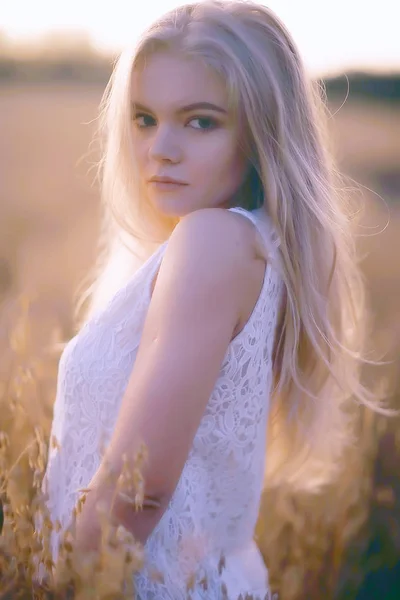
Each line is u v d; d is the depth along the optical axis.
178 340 1.16
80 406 1.38
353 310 1.65
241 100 1.31
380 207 7.79
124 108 1.40
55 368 1.93
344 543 2.14
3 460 1.39
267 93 1.33
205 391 1.18
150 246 1.67
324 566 2.16
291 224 1.38
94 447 1.35
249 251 1.26
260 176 1.37
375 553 2.35
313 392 1.59
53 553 1.40
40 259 5.33
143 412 1.15
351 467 2.24
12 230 7.16
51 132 14.96
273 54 1.37
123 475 1.10
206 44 1.29
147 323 1.21
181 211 1.37
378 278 5.82
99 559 1.11
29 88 18.20
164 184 1.37
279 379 1.52
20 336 1.74
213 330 1.18
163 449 1.15
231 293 1.21
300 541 2.07
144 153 1.40
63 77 17.34
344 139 14.94
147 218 1.59
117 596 1.05
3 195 9.40
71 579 1.15
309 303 1.42
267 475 1.84
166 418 1.14
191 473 1.32
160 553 1.29
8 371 1.75
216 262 1.20
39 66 18.08
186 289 1.18
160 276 1.23
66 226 7.53
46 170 11.52
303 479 2.10
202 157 1.33
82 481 1.37
